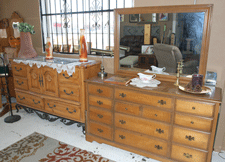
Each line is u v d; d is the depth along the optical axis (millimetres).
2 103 3586
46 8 3361
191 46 2109
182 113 1840
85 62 2678
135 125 2127
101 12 2883
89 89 2342
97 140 2451
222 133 2223
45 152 2314
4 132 2766
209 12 1941
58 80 2664
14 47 3533
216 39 2031
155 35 2271
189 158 1909
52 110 2854
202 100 1723
